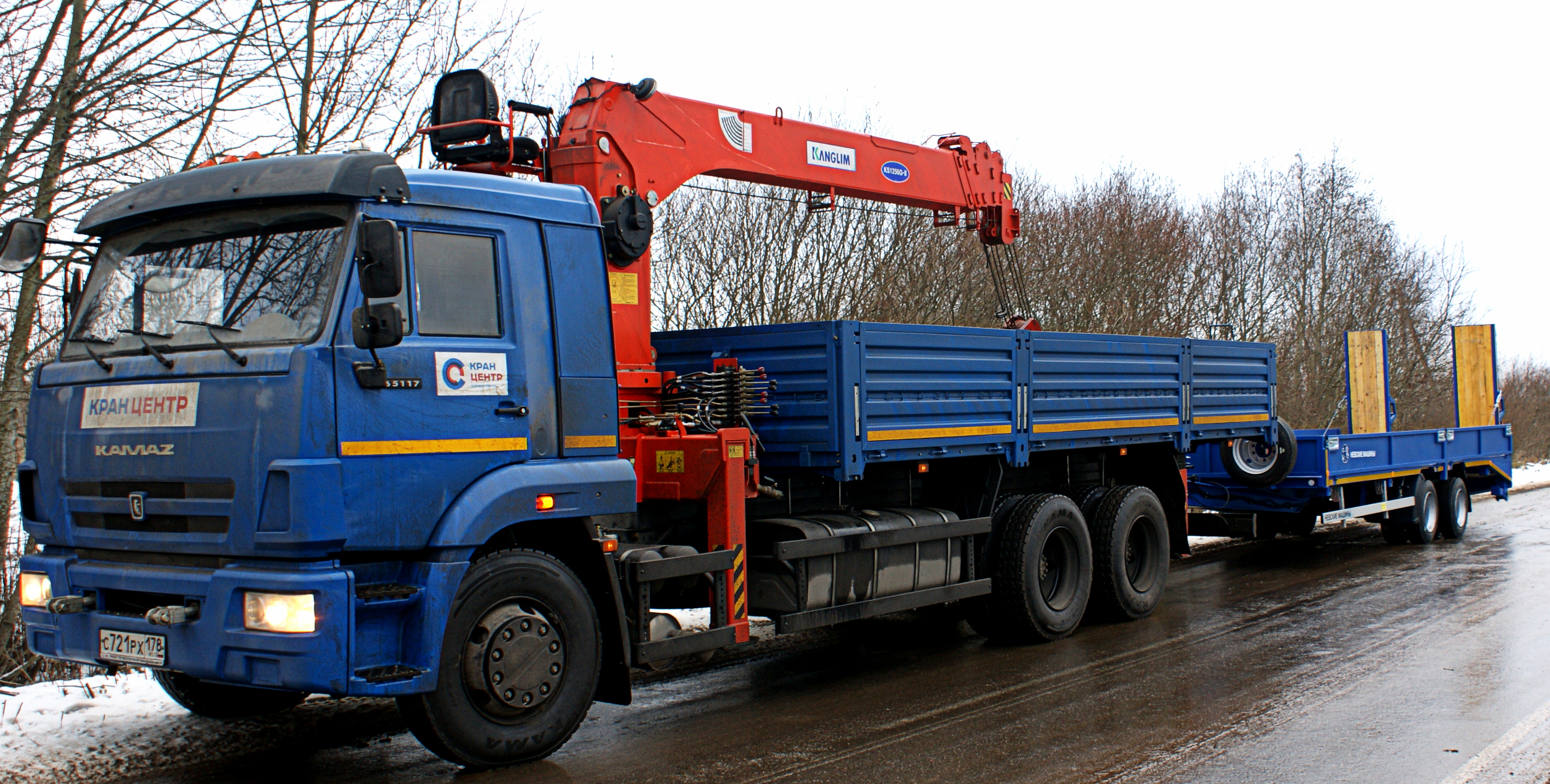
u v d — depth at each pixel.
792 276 17.08
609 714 6.34
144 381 4.95
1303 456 12.66
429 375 4.93
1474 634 8.23
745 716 6.24
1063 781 5.01
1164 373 9.75
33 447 5.43
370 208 4.84
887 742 5.68
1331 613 9.22
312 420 4.52
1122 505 9.19
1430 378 33.03
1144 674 7.19
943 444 7.48
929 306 18.59
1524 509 18.48
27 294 8.45
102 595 5.09
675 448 6.52
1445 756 5.34
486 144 6.69
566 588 5.41
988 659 7.77
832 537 6.87
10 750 5.44
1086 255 23.41
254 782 5.07
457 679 4.98
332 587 4.51
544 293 5.50
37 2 8.59
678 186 7.35
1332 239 31.62
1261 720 6.00
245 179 4.96
